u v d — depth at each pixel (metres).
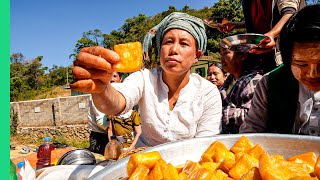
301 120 1.29
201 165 0.77
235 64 2.16
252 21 2.33
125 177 0.74
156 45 1.58
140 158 0.73
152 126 1.49
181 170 0.76
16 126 17.86
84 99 15.19
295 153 0.91
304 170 0.63
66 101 15.75
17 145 14.79
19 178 0.96
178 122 1.48
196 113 1.49
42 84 38.97
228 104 2.07
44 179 1.01
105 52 0.74
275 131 1.42
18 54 42.94
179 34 1.37
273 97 1.40
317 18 1.02
